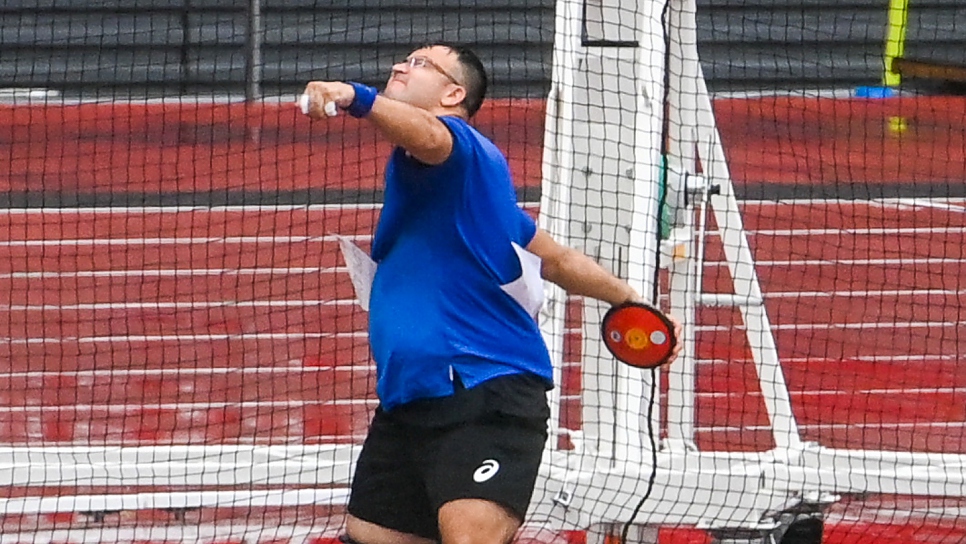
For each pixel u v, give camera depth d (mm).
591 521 22469
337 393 34625
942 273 46844
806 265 47500
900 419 33156
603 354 22891
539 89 74875
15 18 77562
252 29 74812
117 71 76812
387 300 17516
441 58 18062
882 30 79312
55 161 63562
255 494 23922
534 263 17641
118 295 43562
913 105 75875
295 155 63438
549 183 23016
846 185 59562
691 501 22578
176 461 24172
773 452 23828
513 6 76875
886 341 39656
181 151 65188
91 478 23750
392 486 18062
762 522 22703
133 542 25406
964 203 57250
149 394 34500
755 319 24359
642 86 22078
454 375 17250
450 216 17203
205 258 47938
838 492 23453
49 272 46250
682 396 24453
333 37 77125
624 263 22578
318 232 51281
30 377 35781
